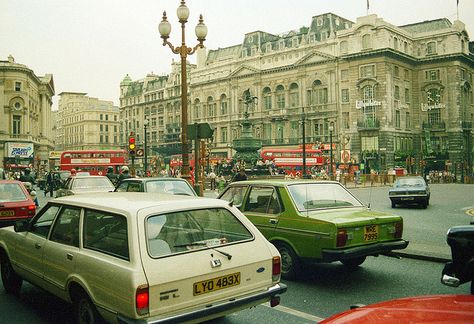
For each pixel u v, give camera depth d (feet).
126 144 369.09
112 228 15.15
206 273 14.65
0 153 241.55
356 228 23.26
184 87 51.11
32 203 40.29
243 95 256.52
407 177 75.10
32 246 19.25
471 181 190.08
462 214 59.06
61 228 17.95
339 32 213.66
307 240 23.70
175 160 195.21
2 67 243.60
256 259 16.19
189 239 15.26
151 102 337.11
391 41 203.41
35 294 23.03
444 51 214.48
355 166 185.57
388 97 199.62
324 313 19.33
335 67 215.51
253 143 97.71
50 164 274.16
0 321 18.76
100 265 14.64
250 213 27.17
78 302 16.08
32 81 271.90
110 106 466.70
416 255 30.35
